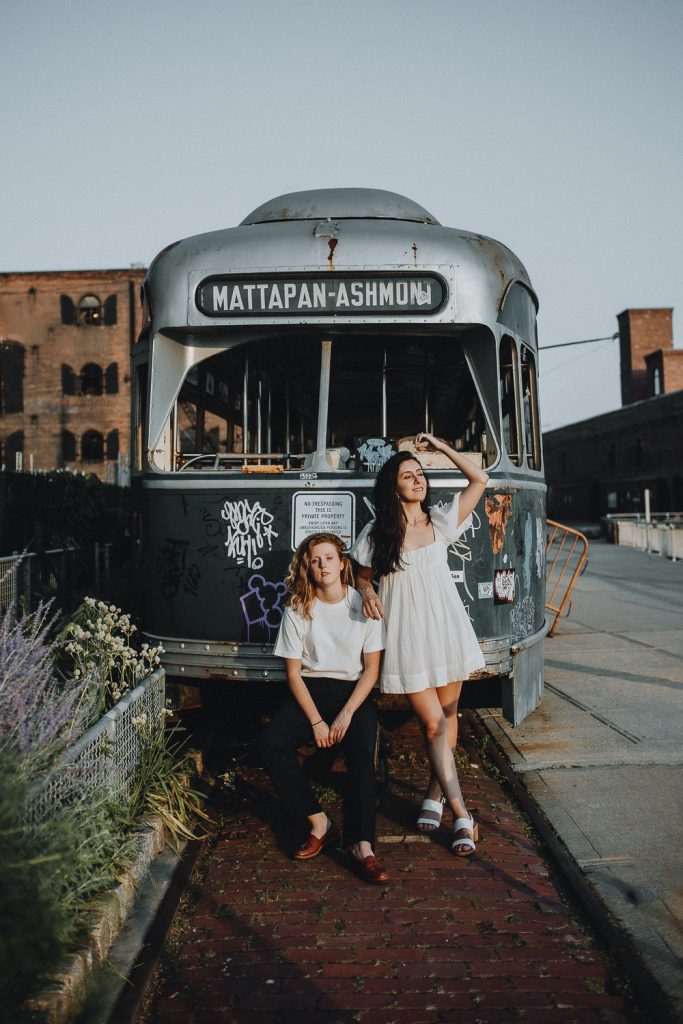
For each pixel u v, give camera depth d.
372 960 3.15
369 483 4.99
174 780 4.34
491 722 6.25
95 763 3.53
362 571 4.08
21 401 39.81
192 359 5.25
